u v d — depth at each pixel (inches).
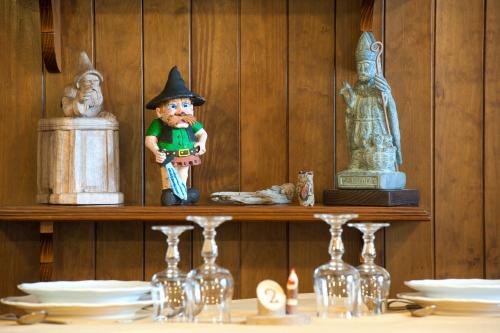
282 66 108.1
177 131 99.2
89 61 102.1
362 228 76.3
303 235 107.8
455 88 108.7
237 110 108.0
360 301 73.7
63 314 72.6
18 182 107.1
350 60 107.9
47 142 102.3
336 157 108.0
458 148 108.7
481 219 108.7
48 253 100.7
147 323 68.8
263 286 69.3
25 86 107.2
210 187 107.8
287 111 108.1
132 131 107.5
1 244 106.4
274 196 101.9
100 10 107.7
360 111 100.7
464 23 109.0
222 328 65.1
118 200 101.7
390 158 100.2
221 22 108.1
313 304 82.5
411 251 107.5
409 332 64.8
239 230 107.7
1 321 71.0
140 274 107.1
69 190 100.0
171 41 108.0
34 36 107.4
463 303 74.0
